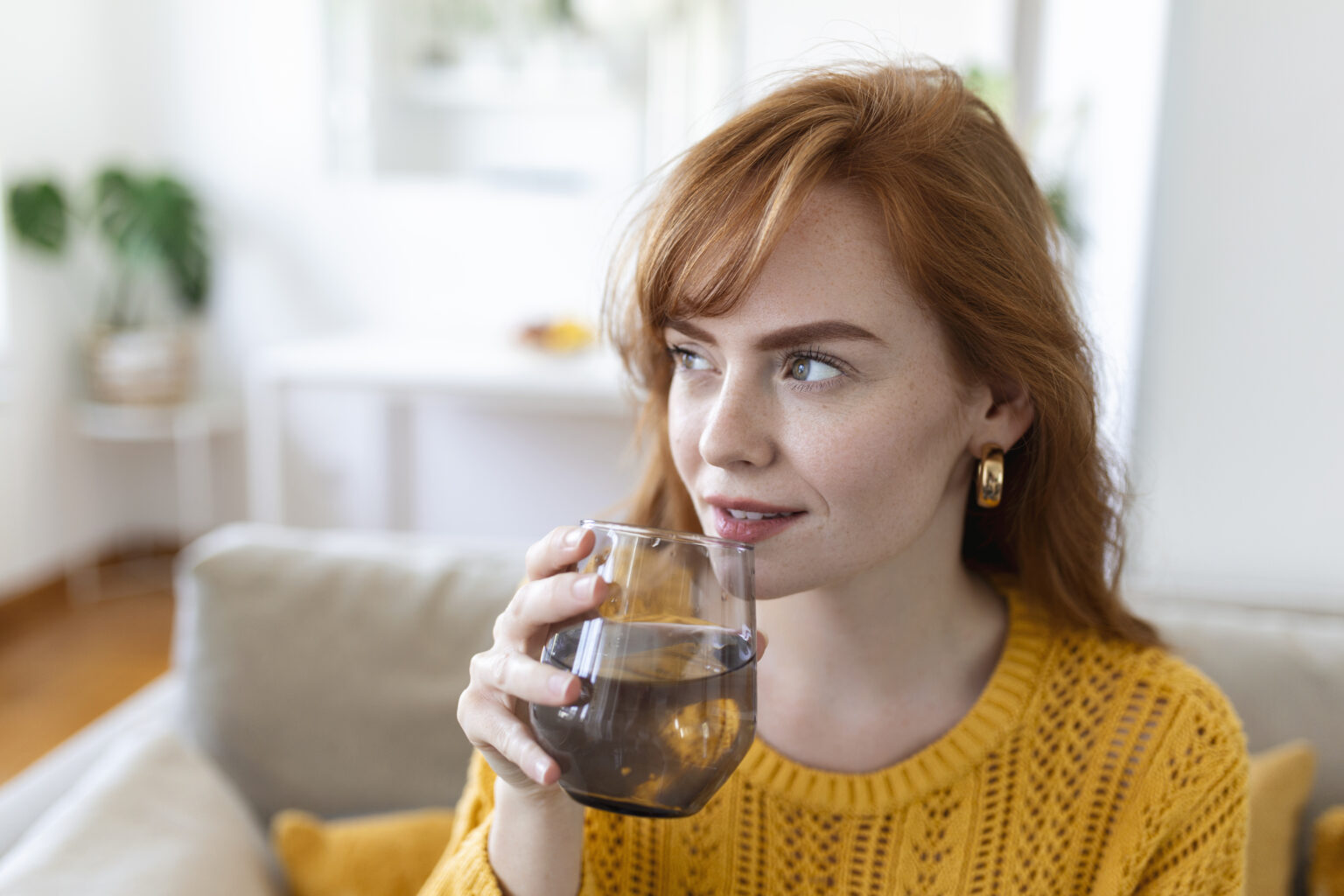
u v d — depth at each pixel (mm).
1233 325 1931
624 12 3506
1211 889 720
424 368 2898
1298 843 1075
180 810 1022
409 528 3766
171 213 3482
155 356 3471
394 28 3621
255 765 1170
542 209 3670
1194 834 720
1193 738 729
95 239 3643
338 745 1170
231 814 1074
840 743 746
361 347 3244
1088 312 817
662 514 860
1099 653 773
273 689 1179
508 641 553
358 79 3645
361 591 1225
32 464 3355
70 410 3551
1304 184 1879
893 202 598
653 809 516
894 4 3361
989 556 842
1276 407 1937
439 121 3684
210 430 3787
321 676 1183
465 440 3697
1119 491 796
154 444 3826
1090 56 2475
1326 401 1920
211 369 3830
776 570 626
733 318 603
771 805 740
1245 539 1962
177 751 1112
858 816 729
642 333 750
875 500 616
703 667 498
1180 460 1969
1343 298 1894
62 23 3424
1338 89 1847
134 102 3691
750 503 618
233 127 3688
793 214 583
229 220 3740
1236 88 1873
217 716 1175
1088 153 2477
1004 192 683
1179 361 1953
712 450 607
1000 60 3061
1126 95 2127
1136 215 1986
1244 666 1127
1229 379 1941
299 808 1165
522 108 3656
